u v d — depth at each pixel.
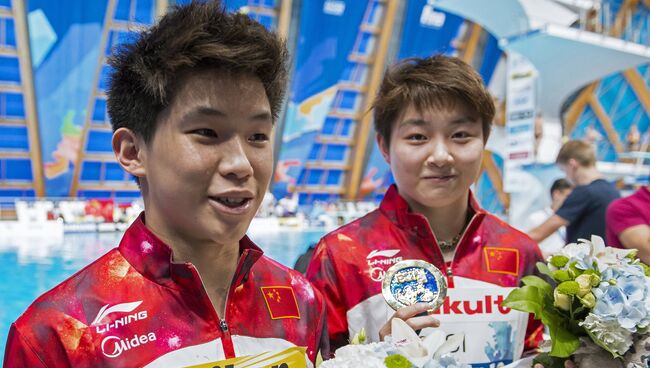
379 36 14.34
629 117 15.23
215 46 0.76
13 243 9.59
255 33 0.82
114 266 0.86
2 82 12.22
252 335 0.90
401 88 1.27
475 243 1.34
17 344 0.78
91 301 0.82
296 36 13.42
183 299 0.85
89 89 12.88
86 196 14.45
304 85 14.34
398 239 1.34
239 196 0.79
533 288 1.05
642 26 11.97
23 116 12.79
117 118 0.85
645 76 14.59
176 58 0.76
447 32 14.73
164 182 0.79
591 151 2.63
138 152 0.84
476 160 1.27
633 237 1.89
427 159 1.26
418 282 1.21
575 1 6.59
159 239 0.85
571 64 6.64
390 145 1.36
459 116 1.24
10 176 13.55
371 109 1.44
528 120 6.41
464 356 1.26
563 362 1.06
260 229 12.95
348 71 14.74
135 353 0.81
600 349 0.99
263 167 0.82
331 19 13.57
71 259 7.54
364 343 0.94
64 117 13.11
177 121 0.78
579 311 1.00
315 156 15.82
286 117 14.58
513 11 6.50
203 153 0.77
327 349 1.03
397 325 0.85
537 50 6.38
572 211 2.53
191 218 0.80
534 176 6.29
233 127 0.79
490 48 15.17
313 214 14.76
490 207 16.16
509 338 1.30
